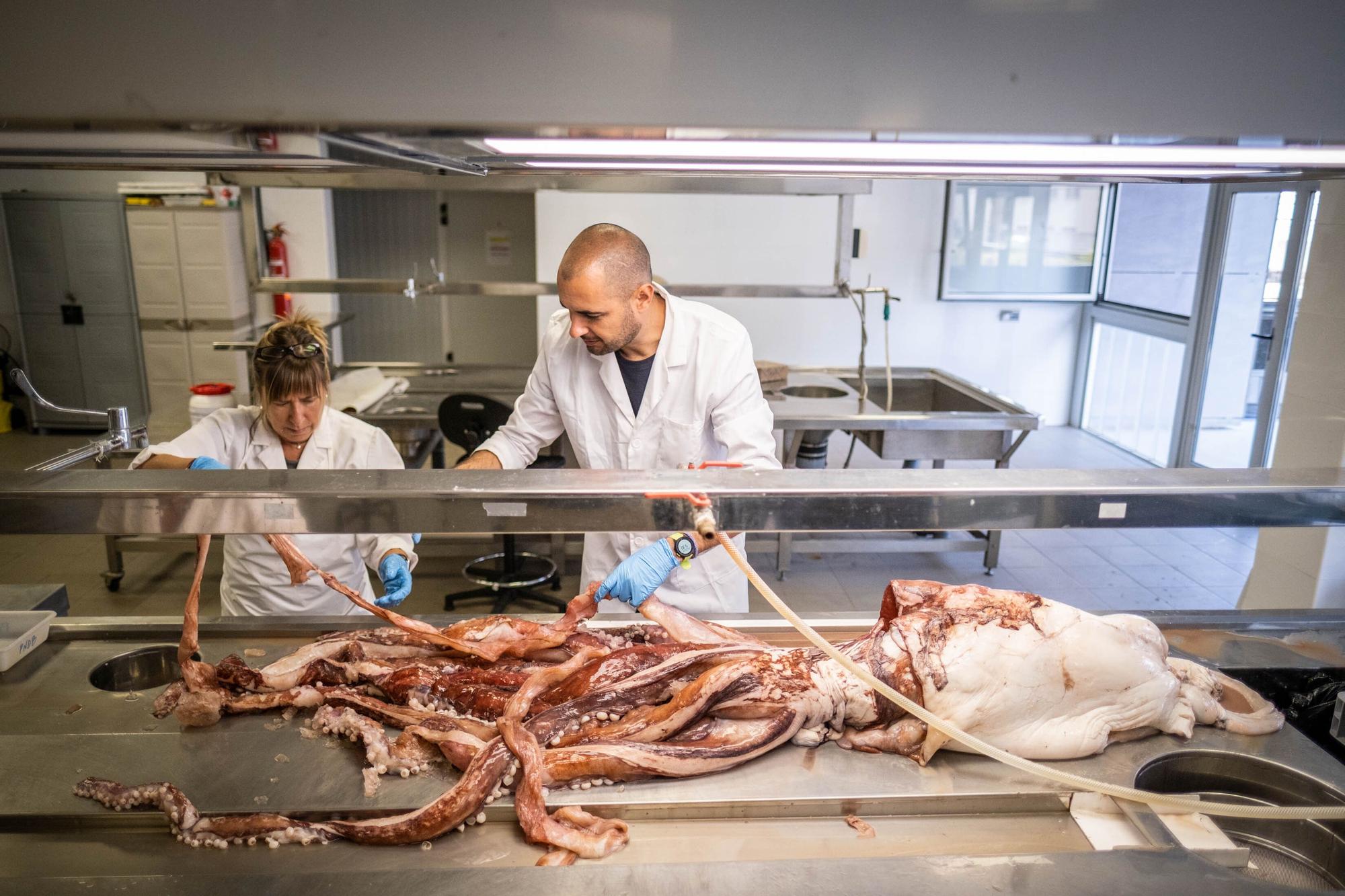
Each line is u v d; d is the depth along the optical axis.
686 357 2.19
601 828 1.30
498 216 7.24
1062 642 1.49
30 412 6.54
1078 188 6.56
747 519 1.48
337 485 1.45
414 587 4.23
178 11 0.78
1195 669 1.60
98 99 0.80
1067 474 1.57
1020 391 7.12
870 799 1.38
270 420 2.12
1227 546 4.91
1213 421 5.64
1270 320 5.15
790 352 6.84
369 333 7.47
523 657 1.68
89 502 1.41
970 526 1.50
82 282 6.19
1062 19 0.86
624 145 1.04
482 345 7.51
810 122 0.86
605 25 0.82
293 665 1.58
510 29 0.81
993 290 6.77
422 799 1.35
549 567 4.31
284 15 0.79
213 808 1.32
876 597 4.20
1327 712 1.70
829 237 6.61
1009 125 0.88
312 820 1.33
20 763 1.41
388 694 1.58
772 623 1.85
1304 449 3.26
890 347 6.94
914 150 1.07
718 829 1.36
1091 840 1.34
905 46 0.85
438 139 0.94
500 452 2.31
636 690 1.53
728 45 0.83
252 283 4.39
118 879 1.15
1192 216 6.20
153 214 6.05
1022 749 1.47
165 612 3.94
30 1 0.77
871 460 6.30
